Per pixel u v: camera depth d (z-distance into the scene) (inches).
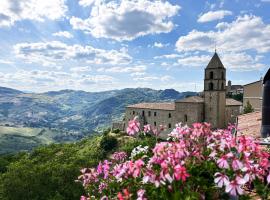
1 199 2096.5
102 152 3858.3
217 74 3686.0
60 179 2279.8
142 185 240.2
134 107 4439.0
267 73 558.3
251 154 241.3
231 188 204.5
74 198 2214.6
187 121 3814.0
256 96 3435.0
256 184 234.8
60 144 5201.8
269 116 545.6
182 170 217.2
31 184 2162.9
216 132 288.8
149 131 322.7
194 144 277.3
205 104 3774.6
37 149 4736.7
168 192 223.6
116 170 274.2
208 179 241.6
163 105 4252.0
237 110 3988.7
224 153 248.7
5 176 2304.4
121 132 4281.5
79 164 3174.2
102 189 293.3
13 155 4928.6
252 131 625.6
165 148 253.8
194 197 209.3
